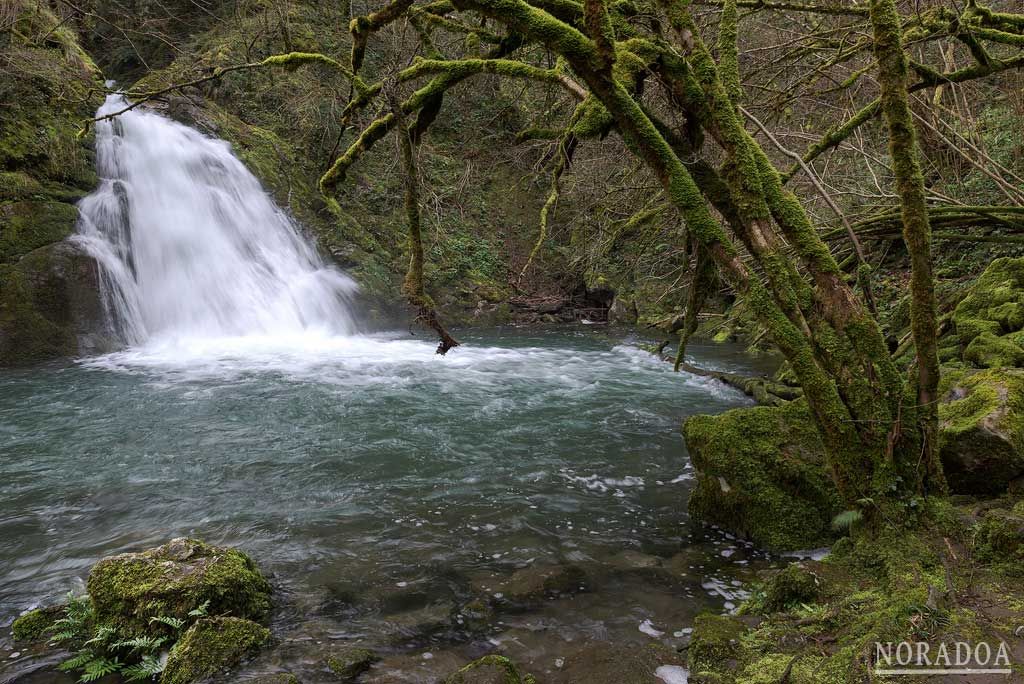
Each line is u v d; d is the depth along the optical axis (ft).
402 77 13.03
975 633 7.67
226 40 58.44
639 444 20.62
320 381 30.60
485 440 21.09
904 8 22.61
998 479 11.49
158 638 9.61
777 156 29.96
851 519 9.71
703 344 42.65
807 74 23.36
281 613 10.70
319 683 8.61
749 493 13.17
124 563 10.69
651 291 55.21
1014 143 27.91
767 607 9.64
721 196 11.30
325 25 60.13
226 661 9.00
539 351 41.52
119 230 41.39
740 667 8.00
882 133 29.30
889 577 9.27
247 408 25.32
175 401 26.43
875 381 10.43
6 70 39.27
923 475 10.38
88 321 37.58
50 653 9.71
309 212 54.75
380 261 55.62
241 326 44.65
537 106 30.48
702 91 10.94
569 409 25.31
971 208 22.38
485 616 10.50
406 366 35.09
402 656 9.37
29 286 35.91
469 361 37.11
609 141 30.78
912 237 9.66
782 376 28.07
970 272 27.20
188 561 10.87
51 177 39.81
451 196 32.83
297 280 49.34
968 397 12.78
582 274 59.36
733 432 13.88
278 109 57.36
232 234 47.26
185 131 49.14
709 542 13.32
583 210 34.96
